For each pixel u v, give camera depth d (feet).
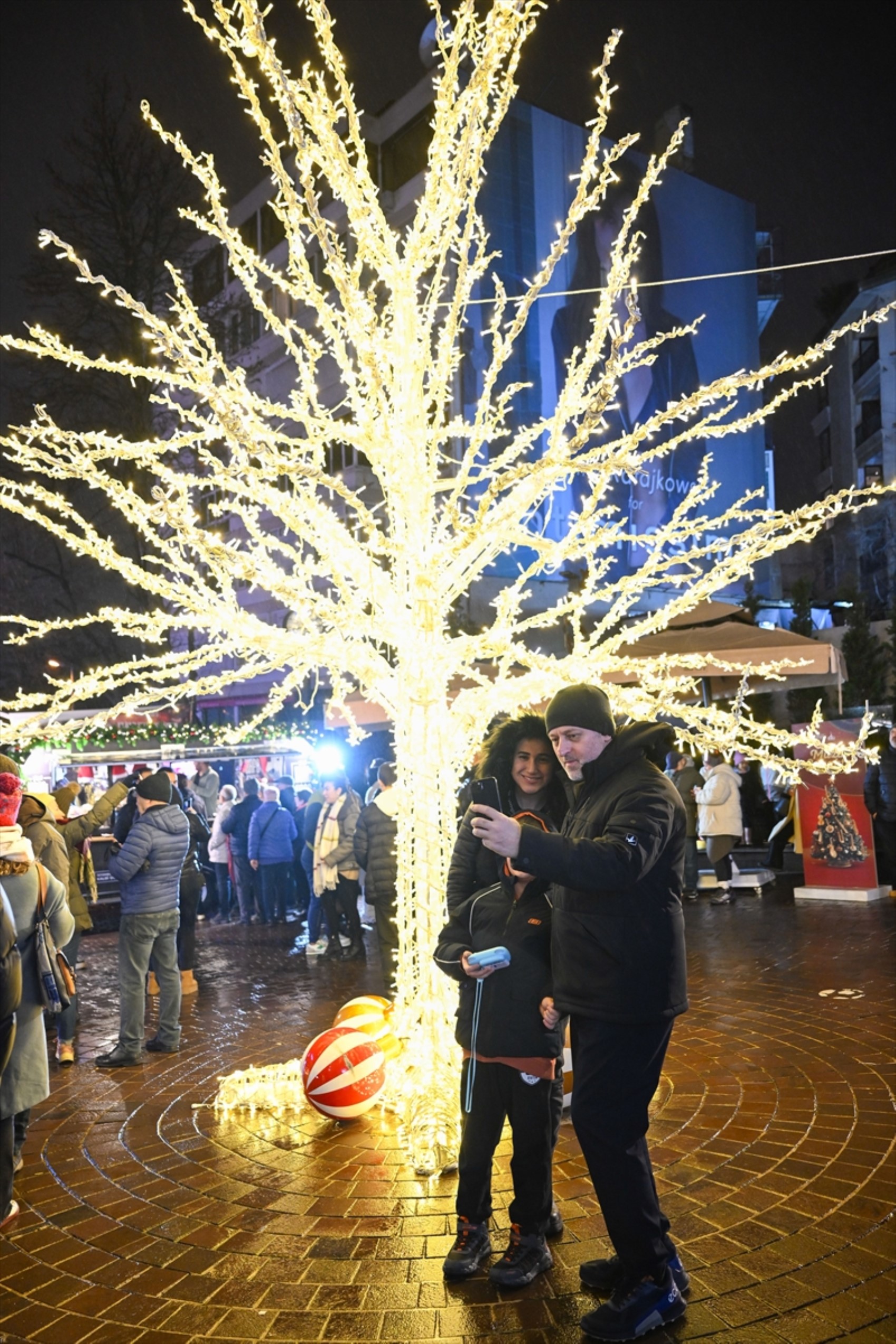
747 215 117.08
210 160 12.18
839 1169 12.25
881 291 106.42
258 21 9.09
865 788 33.88
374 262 12.76
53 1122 15.98
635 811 9.07
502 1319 9.36
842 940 26.96
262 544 14.42
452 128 11.79
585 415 9.80
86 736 39.88
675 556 13.34
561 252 11.73
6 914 11.68
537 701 14.48
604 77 10.38
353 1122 15.05
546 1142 10.21
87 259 60.08
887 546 104.53
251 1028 21.65
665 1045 9.23
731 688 32.37
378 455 13.60
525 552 78.38
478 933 10.75
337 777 30.63
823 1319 9.01
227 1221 11.84
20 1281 10.67
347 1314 9.57
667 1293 9.03
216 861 41.19
